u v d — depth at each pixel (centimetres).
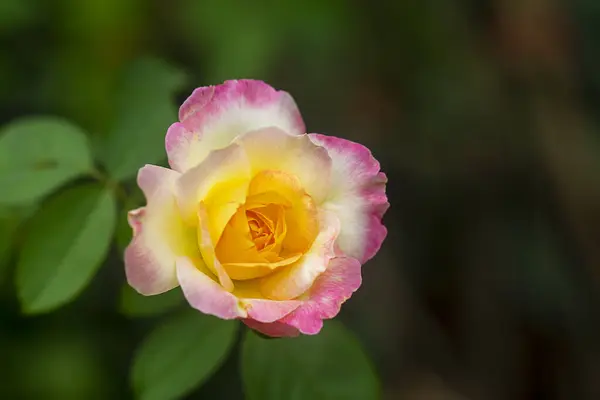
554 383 105
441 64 96
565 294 105
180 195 51
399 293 100
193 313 55
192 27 76
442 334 103
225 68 75
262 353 55
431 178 102
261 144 52
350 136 95
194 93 52
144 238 51
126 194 57
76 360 73
